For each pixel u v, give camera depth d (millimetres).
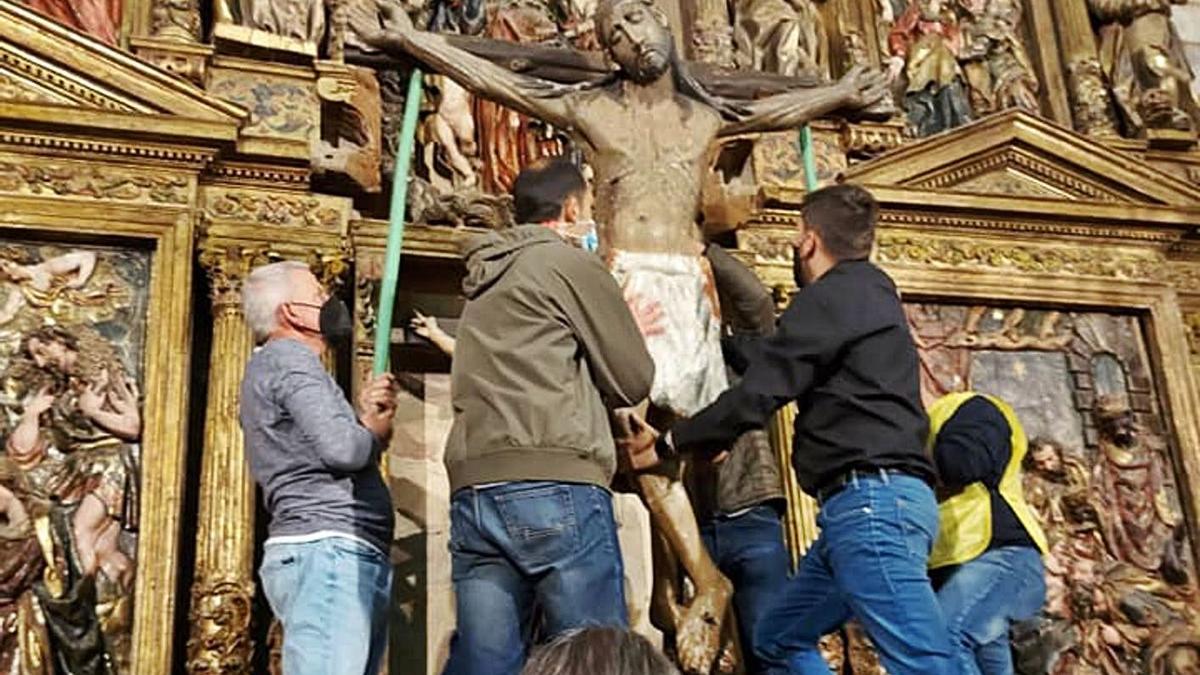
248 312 3475
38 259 5035
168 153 5215
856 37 6867
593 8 6547
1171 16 7652
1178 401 6133
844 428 3201
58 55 5168
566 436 3064
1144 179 6453
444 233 5453
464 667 3041
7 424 4742
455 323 5562
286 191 5414
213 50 5488
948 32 7180
